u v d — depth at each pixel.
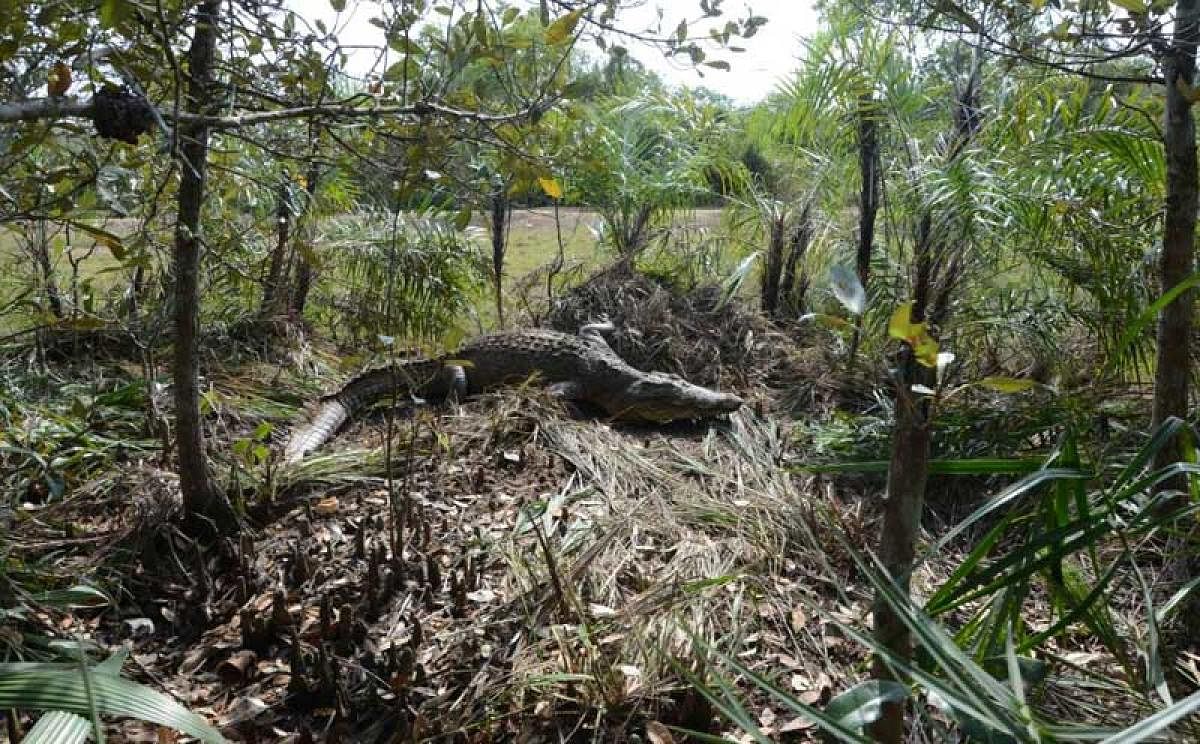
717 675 2.06
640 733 2.96
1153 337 5.26
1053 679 2.84
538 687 3.12
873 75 5.90
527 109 2.96
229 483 4.42
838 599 3.80
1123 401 5.21
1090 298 5.93
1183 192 3.24
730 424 6.04
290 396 6.18
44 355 5.85
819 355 6.72
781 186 8.18
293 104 3.19
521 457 5.10
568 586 3.58
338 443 5.50
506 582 3.82
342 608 3.48
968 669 1.65
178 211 3.64
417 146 3.01
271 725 3.08
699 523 4.33
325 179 6.56
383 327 6.71
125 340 6.40
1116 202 5.03
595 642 3.32
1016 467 2.35
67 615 3.58
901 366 1.90
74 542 3.98
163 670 3.37
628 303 7.43
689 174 7.89
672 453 5.35
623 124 7.86
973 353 5.76
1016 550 2.06
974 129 5.78
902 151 6.42
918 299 2.88
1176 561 3.65
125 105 2.36
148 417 5.11
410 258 7.16
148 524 4.02
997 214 5.11
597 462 5.02
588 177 7.52
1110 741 1.38
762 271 7.91
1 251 6.85
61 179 2.57
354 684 3.27
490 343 6.55
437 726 3.00
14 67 2.51
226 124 2.76
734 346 7.12
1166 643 3.34
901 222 6.39
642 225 8.20
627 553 3.98
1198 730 2.41
